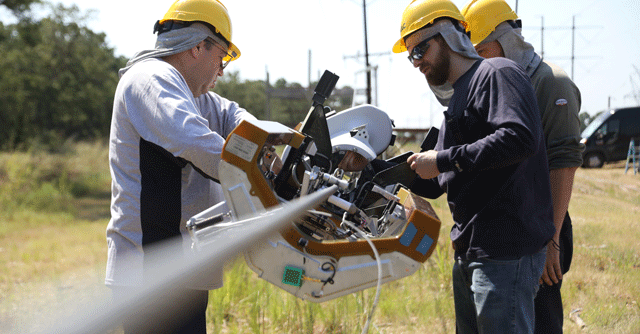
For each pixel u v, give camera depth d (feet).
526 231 6.30
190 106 5.88
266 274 5.05
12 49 88.84
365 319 11.35
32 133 88.28
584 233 19.42
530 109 5.92
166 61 6.79
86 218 37.83
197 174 6.66
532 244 6.32
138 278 6.11
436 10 6.75
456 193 6.84
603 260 15.55
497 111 5.98
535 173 6.51
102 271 15.96
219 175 5.16
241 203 5.13
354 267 5.11
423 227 5.18
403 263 5.20
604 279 13.75
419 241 5.18
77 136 121.39
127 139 6.21
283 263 5.01
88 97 112.68
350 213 5.68
